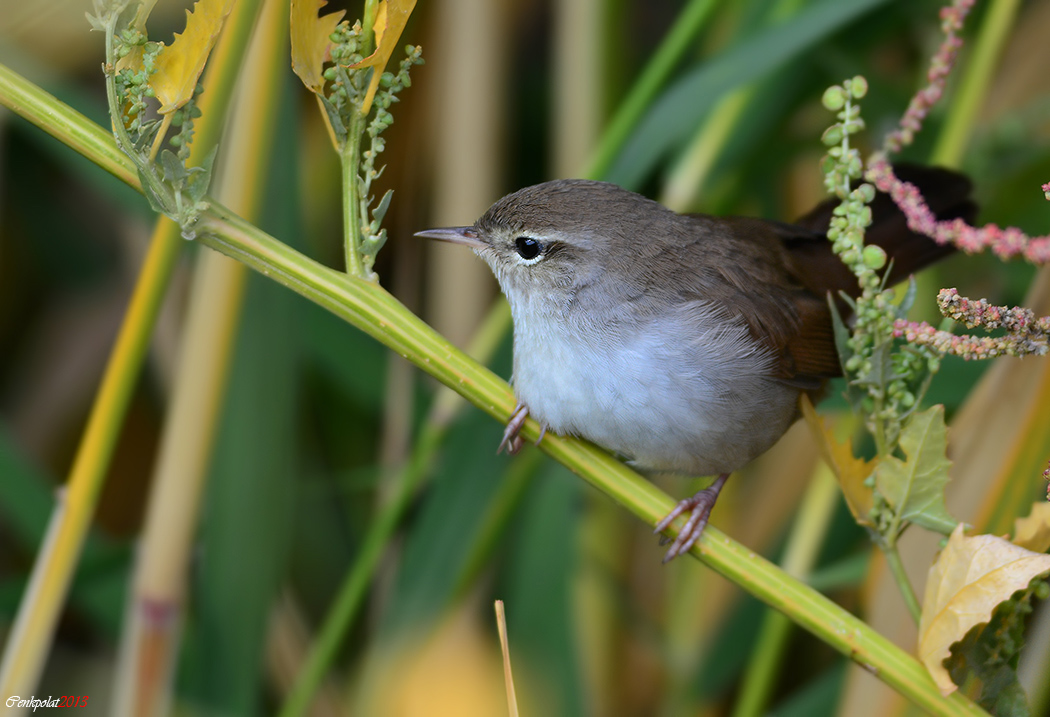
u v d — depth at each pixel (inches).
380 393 345.1
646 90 300.0
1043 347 160.7
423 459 294.2
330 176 374.3
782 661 345.1
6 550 373.1
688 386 243.1
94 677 344.8
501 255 261.6
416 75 383.2
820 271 281.4
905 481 181.6
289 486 290.4
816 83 327.3
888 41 362.6
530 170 421.7
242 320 280.8
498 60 362.3
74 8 303.6
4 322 401.1
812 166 373.1
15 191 399.2
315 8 177.0
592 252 252.8
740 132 320.5
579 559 315.6
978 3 320.5
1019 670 216.2
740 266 264.2
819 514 299.4
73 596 302.5
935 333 165.3
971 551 173.3
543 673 297.6
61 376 400.2
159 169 177.3
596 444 234.1
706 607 345.7
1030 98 329.7
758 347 252.1
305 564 354.9
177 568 256.4
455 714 302.5
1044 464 200.5
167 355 364.2
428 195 394.6
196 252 273.9
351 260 190.2
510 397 191.6
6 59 304.7
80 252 410.6
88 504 227.9
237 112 231.8
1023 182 317.7
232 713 283.3
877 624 246.8
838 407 283.7
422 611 302.4
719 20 369.1
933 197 277.7
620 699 357.1
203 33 169.5
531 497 331.3
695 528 206.5
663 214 267.6
